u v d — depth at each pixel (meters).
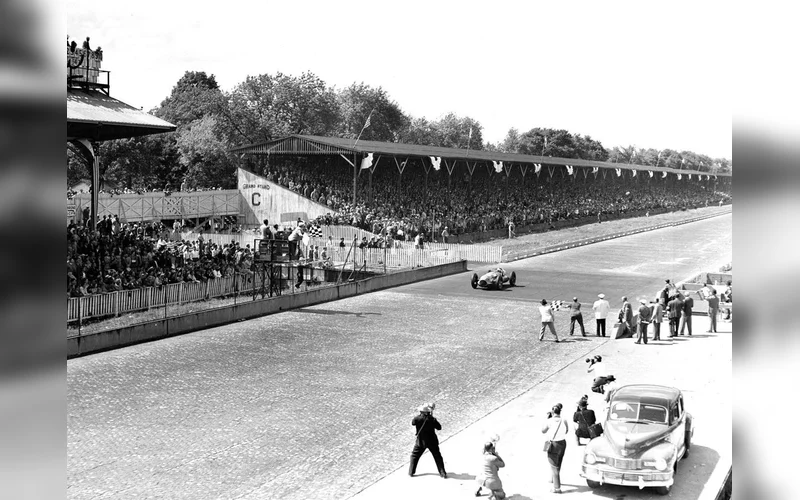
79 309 30.23
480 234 82.81
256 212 75.38
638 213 139.62
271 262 40.88
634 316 37.34
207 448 18.61
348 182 87.56
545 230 98.38
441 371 27.52
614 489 16.03
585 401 18.94
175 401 22.86
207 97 115.25
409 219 74.44
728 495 15.89
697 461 17.86
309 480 16.47
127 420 20.81
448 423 21.03
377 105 157.62
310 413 21.91
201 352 29.91
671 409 16.84
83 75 42.75
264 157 87.88
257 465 17.42
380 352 30.62
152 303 34.97
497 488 15.06
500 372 27.47
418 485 16.19
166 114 116.19
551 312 33.72
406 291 49.00
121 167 92.62
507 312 41.59
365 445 19.06
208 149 99.56
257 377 26.12
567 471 17.22
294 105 141.38
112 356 28.86
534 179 130.38
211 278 41.34
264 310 39.28
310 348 31.16
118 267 37.25
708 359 29.75
